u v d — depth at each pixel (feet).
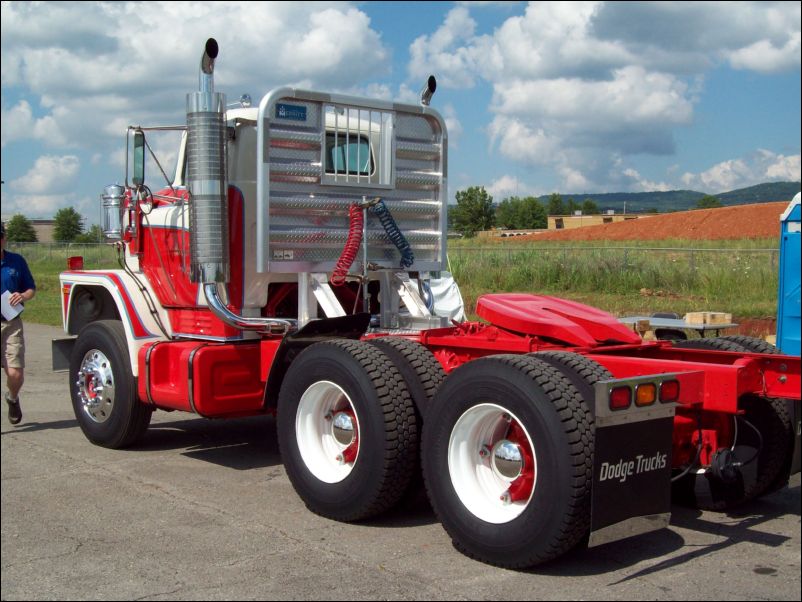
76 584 14.16
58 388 34.30
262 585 14.06
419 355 17.71
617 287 63.87
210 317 22.11
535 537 14.08
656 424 14.34
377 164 22.82
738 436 18.13
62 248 108.17
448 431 15.57
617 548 15.90
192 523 17.37
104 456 23.31
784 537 16.60
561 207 442.50
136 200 24.18
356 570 14.71
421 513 18.17
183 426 27.71
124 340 23.75
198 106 20.26
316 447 18.24
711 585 13.98
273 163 20.63
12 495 19.39
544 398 14.05
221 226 20.53
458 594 13.64
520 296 20.56
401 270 22.81
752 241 118.01
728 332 43.68
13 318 25.93
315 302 21.59
